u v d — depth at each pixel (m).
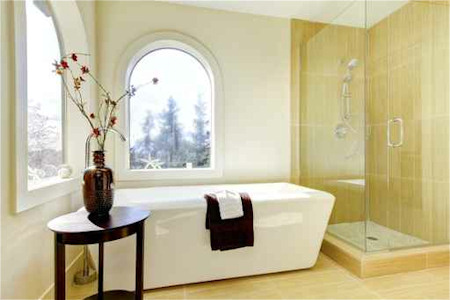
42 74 1.90
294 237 2.02
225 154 2.86
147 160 2.77
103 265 1.65
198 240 1.82
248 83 2.93
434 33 2.41
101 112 2.53
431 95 2.43
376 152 2.87
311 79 3.03
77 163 2.23
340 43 2.77
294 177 3.07
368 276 1.98
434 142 2.41
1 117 1.25
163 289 1.84
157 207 1.73
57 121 2.11
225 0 2.67
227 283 1.93
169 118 2.83
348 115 2.71
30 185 1.61
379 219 2.75
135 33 2.61
